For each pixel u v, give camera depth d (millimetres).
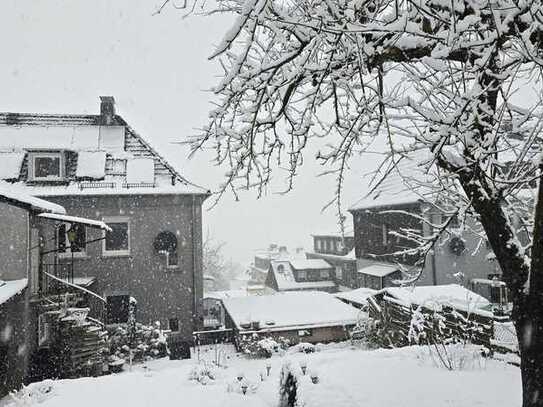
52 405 7176
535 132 3965
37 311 13484
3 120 19719
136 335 16078
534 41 3568
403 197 23672
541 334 3920
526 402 3998
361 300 21203
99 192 18281
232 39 2875
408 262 24359
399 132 3809
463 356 8359
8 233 11953
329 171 4156
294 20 3283
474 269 23062
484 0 3084
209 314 33656
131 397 7453
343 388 6785
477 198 4297
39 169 18812
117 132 20625
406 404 6070
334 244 47469
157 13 3277
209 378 8531
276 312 19203
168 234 19266
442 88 4227
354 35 2951
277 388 7578
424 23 3678
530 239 4562
